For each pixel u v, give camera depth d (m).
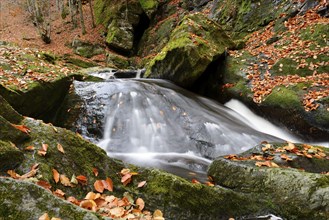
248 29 13.22
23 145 3.13
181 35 10.27
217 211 3.18
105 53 19.42
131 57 19.56
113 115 6.79
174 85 9.89
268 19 12.57
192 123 6.89
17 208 2.06
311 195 3.19
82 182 3.09
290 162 4.35
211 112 8.01
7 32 24.27
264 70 9.26
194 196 3.17
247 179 3.68
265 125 8.26
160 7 20.59
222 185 3.90
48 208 2.11
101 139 6.33
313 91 7.62
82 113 6.79
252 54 10.12
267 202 3.36
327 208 3.07
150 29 20.17
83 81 8.24
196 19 11.44
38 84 6.02
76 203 2.77
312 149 4.83
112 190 3.15
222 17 15.02
